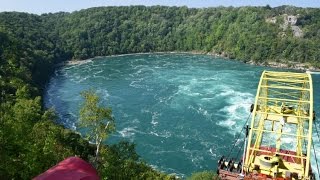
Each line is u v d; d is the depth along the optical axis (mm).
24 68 108125
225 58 192750
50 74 144625
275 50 182875
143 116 88938
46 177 11367
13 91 75938
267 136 70688
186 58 188875
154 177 43500
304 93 35812
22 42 149625
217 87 115500
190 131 79312
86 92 39656
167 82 123875
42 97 101250
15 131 28188
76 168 11836
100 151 38625
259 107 34969
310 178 29328
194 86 117125
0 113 29594
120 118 87500
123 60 185375
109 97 106500
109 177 33781
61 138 49562
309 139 29844
